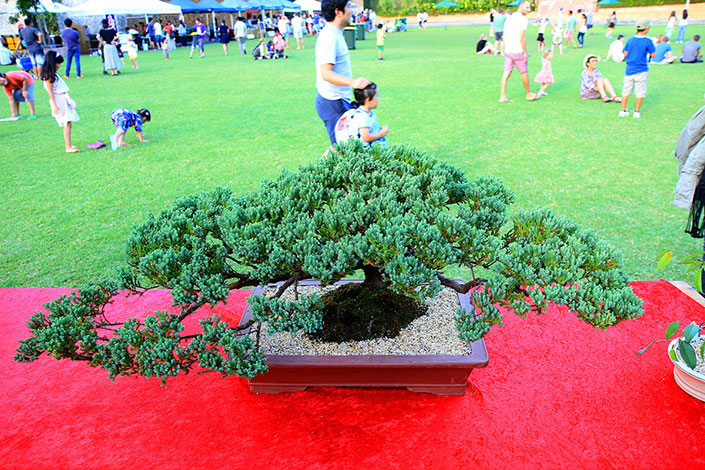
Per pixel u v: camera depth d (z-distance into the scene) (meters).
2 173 7.58
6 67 22.75
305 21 41.00
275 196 2.69
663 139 8.16
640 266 4.27
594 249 2.49
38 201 6.38
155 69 20.95
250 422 2.68
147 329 2.48
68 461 2.47
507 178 6.52
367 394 2.85
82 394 2.95
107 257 4.82
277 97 13.48
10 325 3.71
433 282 2.23
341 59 4.81
